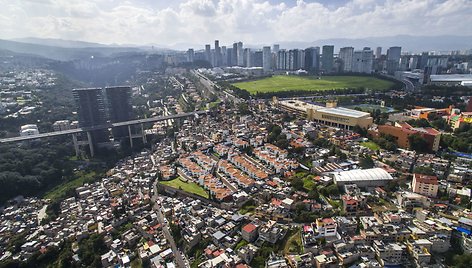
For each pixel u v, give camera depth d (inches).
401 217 7760.8
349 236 7411.4
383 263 6688.0
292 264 6702.8
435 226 7411.4
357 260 6825.8
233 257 7165.4
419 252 6683.1
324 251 6943.9
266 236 7657.5
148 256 7859.3
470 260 6363.2
